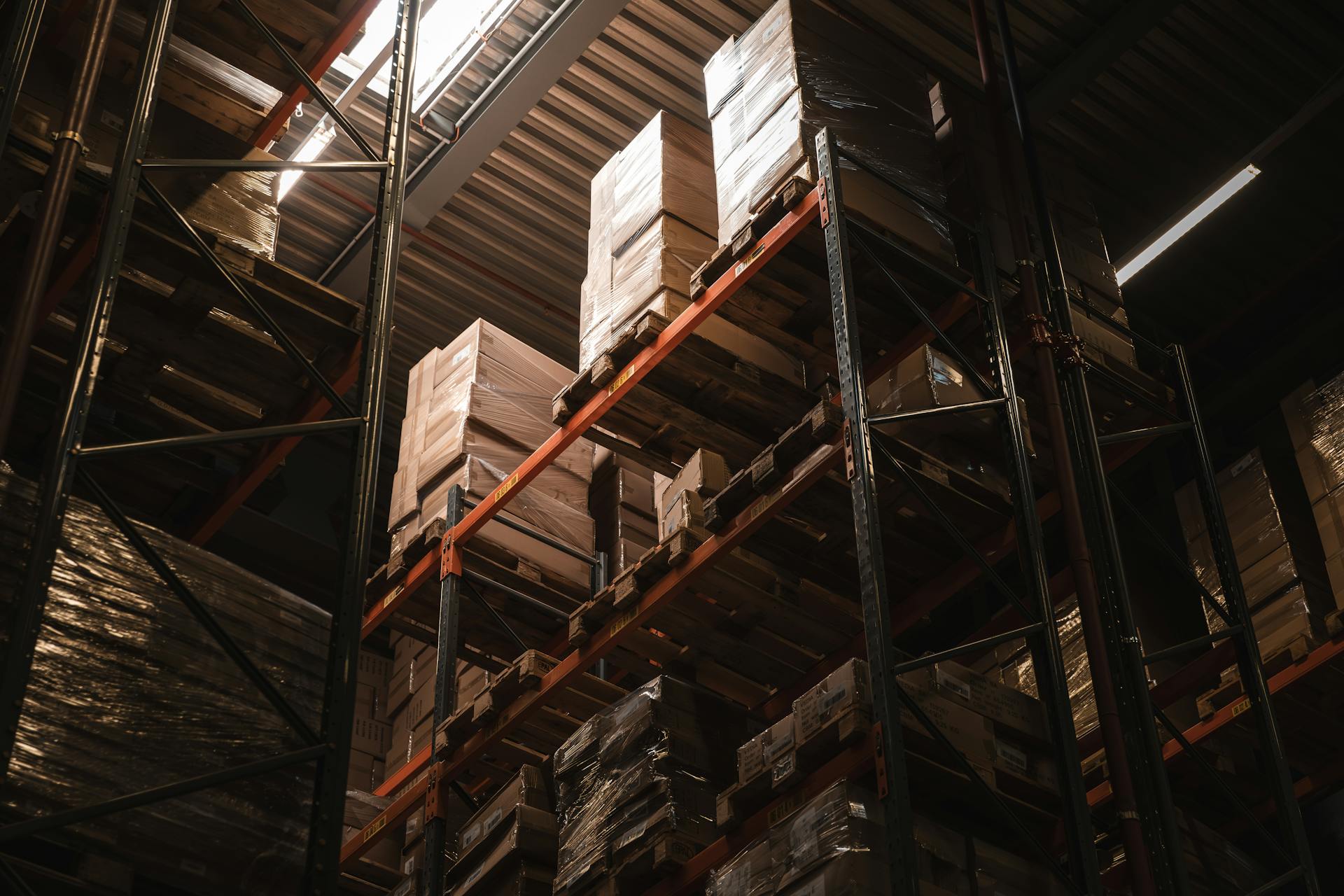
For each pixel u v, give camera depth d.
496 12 10.77
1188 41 11.16
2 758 4.48
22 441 6.80
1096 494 8.23
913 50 11.32
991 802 7.00
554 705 9.57
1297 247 12.41
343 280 12.65
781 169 8.34
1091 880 6.69
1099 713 7.51
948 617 12.70
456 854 10.03
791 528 8.51
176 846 4.91
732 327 8.82
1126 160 11.93
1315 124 11.53
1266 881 8.55
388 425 14.30
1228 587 8.94
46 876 4.55
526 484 9.34
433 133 11.51
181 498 7.09
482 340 10.48
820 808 6.58
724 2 11.03
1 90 5.38
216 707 5.18
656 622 8.88
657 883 7.75
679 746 7.91
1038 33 11.11
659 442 9.21
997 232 9.09
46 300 6.11
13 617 4.68
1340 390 10.46
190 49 7.08
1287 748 9.67
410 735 11.64
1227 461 12.30
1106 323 9.35
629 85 11.66
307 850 5.00
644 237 9.20
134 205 5.83
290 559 13.11
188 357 6.59
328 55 7.25
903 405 8.16
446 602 9.56
